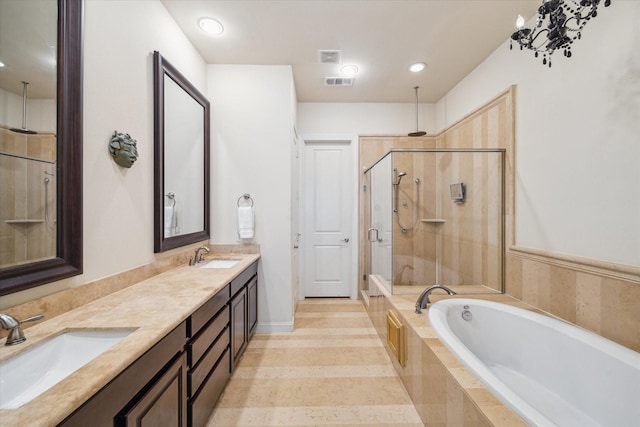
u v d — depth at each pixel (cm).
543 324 151
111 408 68
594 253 140
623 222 127
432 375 130
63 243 100
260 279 246
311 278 341
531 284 182
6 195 83
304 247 338
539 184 175
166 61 168
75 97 103
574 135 150
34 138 91
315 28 194
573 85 150
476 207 236
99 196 119
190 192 204
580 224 147
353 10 177
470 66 246
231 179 244
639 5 119
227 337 162
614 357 117
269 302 248
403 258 263
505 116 206
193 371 116
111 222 126
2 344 76
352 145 332
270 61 238
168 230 174
